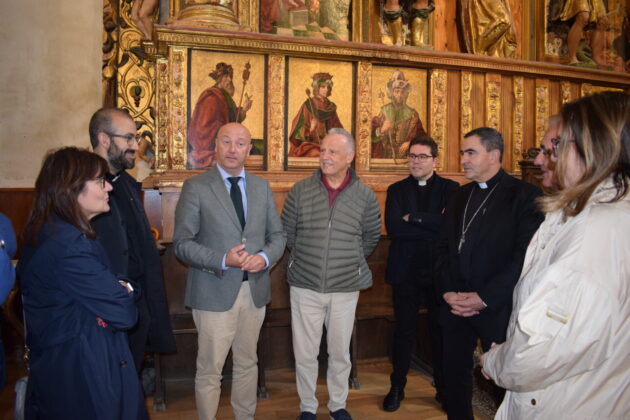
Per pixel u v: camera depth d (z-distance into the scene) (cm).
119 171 225
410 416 299
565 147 122
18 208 384
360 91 434
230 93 400
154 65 449
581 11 547
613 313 106
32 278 149
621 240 108
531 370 110
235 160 246
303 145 422
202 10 395
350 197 271
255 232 250
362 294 393
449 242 247
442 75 465
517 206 228
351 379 343
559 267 110
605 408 112
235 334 254
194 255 231
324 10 469
